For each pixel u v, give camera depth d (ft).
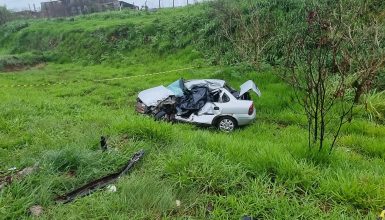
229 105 33.04
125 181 15.10
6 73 71.26
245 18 59.26
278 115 35.68
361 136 27.96
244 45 52.44
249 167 16.16
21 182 14.94
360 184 14.46
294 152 18.42
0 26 117.08
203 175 15.20
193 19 71.56
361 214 13.30
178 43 69.46
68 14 142.72
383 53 32.99
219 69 51.70
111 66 72.84
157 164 16.88
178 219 13.03
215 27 64.59
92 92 50.24
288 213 13.12
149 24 78.43
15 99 38.29
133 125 21.65
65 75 66.44
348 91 33.76
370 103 33.24
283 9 56.65
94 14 111.04
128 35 79.71
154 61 69.87
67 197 14.47
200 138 20.48
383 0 47.16
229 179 15.26
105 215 13.15
